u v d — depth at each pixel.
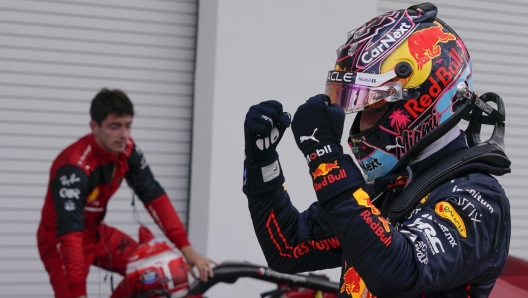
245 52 8.96
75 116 9.09
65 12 9.02
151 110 9.38
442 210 2.61
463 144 2.90
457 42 2.90
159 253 6.24
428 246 2.51
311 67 9.27
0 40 8.82
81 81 9.11
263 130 3.07
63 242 6.21
